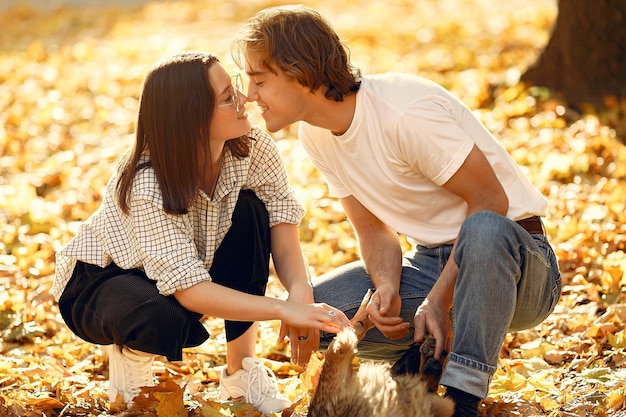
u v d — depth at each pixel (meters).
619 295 5.44
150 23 17.91
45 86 12.13
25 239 7.23
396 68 12.05
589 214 6.67
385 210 4.16
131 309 3.90
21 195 8.06
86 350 5.31
